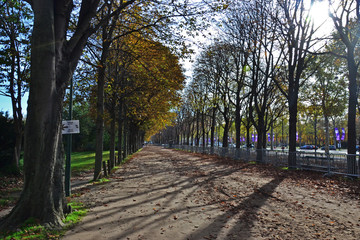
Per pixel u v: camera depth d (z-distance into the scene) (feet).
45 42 16.53
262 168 56.29
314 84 84.99
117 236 16.19
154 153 140.97
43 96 16.63
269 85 80.43
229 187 33.47
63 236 15.99
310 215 20.75
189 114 172.86
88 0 20.53
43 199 16.92
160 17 35.83
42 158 16.87
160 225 18.40
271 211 22.02
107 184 37.09
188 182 37.93
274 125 155.33
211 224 18.62
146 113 75.66
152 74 42.19
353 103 43.04
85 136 178.19
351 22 48.98
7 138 54.80
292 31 53.42
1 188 37.60
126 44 46.96
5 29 45.21
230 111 122.72
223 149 99.45
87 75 47.78
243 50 69.82
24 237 14.64
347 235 16.37
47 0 16.75
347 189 30.89
